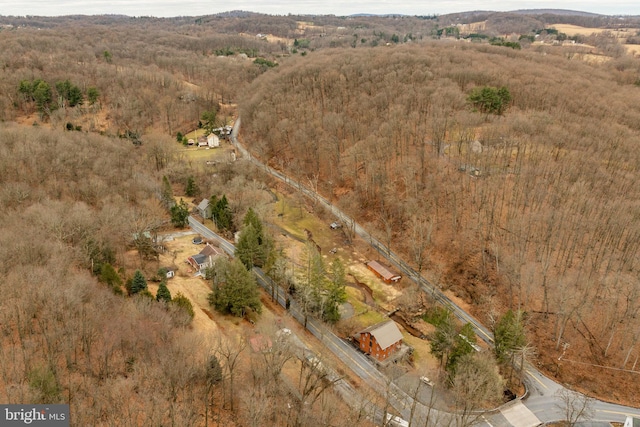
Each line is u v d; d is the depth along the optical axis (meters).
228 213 102.06
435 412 58.03
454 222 94.44
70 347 46.69
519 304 74.75
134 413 42.19
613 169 95.19
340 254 98.50
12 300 50.25
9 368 44.09
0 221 69.69
